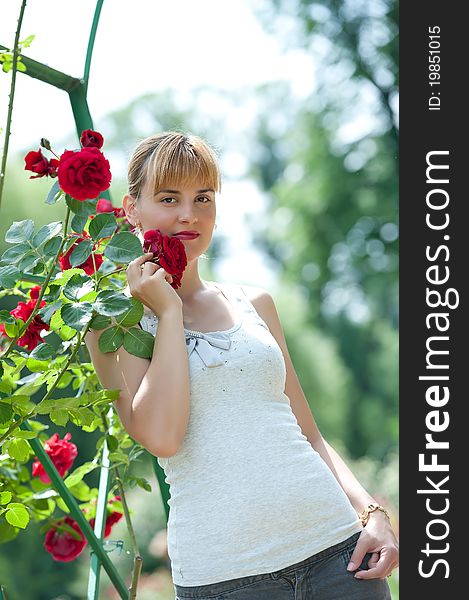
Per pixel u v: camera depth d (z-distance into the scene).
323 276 13.88
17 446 2.17
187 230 2.12
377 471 12.84
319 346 14.22
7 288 2.12
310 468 2.03
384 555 2.05
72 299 2.01
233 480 1.96
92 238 2.04
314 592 1.98
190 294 2.18
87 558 11.38
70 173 1.99
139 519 10.94
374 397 14.82
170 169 2.09
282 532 1.96
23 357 2.21
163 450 1.92
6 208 10.83
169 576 10.77
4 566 11.12
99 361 2.06
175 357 1.95
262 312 2.28
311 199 13.52
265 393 2.06
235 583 1.93
